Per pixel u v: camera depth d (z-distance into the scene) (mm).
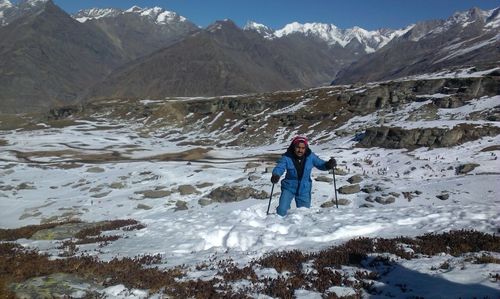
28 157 86750
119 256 12602
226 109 138500
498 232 13102
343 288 9008
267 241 12992
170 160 78000
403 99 99625
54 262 10914
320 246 12438
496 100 81562
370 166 55594
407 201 33781
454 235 12609
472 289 8320
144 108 156750
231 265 10938
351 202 35438
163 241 14555
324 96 123062
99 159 82750
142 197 45406
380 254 11195
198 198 43031
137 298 8672
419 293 8539
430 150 59625
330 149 72875
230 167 60906
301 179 15594
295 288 9180
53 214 42344
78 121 155250
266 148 95062
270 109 128375
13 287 8820
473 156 52594
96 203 45062
